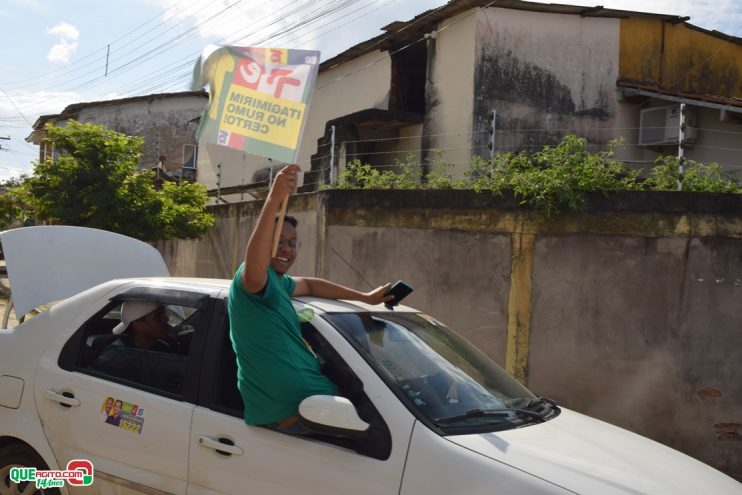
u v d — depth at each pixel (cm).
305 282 378
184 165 2612
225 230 1341
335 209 893
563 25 1214
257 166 1805
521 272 762
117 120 2583
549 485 264
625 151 1216
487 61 1175
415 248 834
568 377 735
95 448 356
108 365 373
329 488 288
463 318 795
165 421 336
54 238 513
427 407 302
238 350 307
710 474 321
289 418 306
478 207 793
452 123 1211
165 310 371
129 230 1218
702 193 699
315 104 1642
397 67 1419
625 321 716
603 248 728
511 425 318
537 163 819
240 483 309
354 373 309
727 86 1348
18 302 486
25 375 389
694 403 693
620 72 1238
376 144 1379
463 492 267
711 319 693
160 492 331
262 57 348
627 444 330
